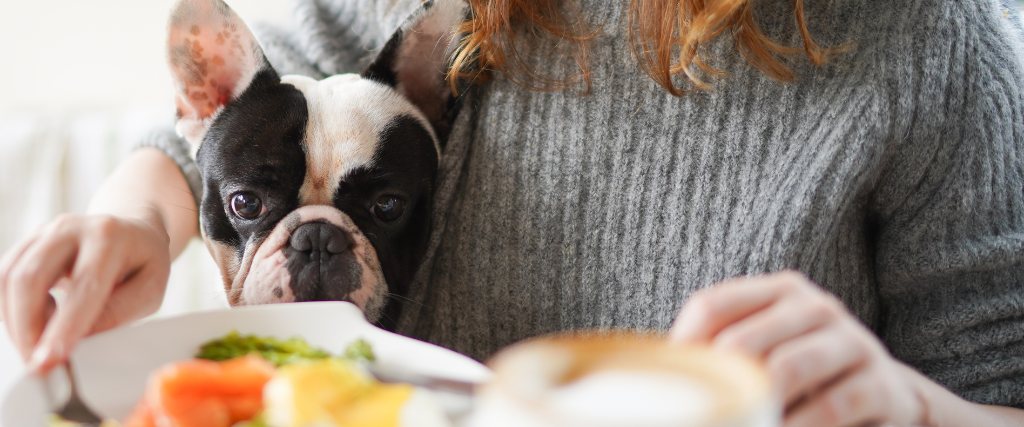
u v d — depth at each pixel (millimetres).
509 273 650
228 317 472
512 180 650
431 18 667
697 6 597
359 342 450
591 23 652
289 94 645
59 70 1331
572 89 645
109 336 451
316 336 470
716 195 616
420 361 445
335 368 371
